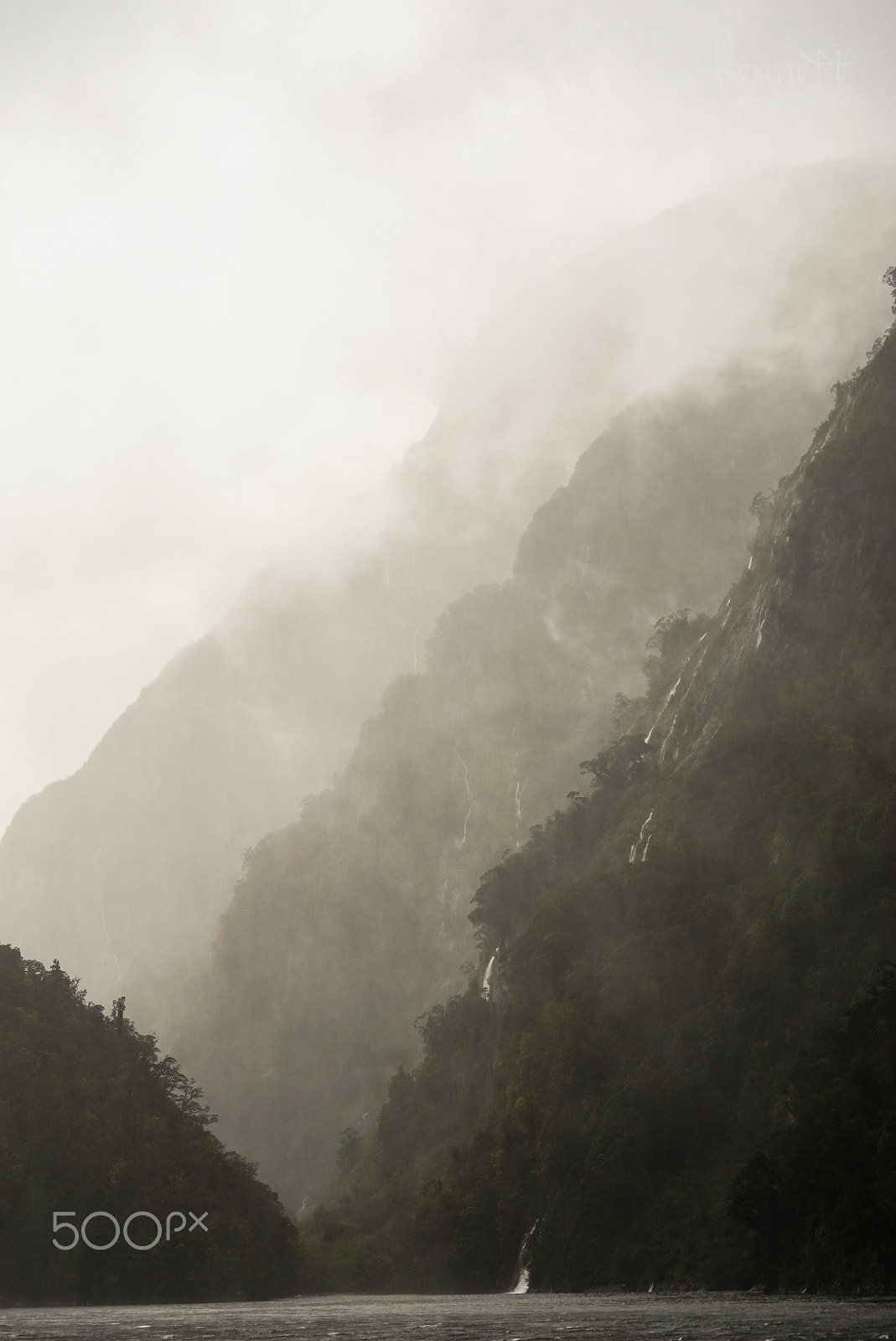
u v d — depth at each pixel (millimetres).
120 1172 84688
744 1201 63125
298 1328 44500
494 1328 41406
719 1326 38188
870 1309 44000
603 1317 46688
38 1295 77062
